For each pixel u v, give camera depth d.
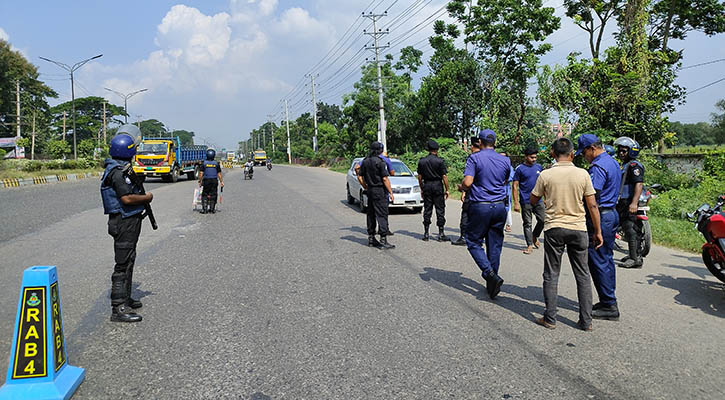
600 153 5.03
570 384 3.33
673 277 6.12
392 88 47.09
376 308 5.00
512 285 5.80
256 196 18.41
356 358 3.79
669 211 10.51
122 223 4.73
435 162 8.55
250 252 7.92
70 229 10.55
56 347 3.31
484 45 26.81
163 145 28.25
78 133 83.88
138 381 3.47
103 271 6.77
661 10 23.42
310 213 12.95
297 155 89.62
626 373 3.49
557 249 4.39
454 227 10.44
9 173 29.61
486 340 4.12
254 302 5.26
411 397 3.18
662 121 16.33
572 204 4.33
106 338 4.29
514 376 3.46
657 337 4.16
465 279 6.11
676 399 3.12
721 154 12.41
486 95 28.06
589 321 4.33
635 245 6.57
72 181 29.94
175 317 4.82
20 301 3.21
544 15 24.52
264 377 3.50
